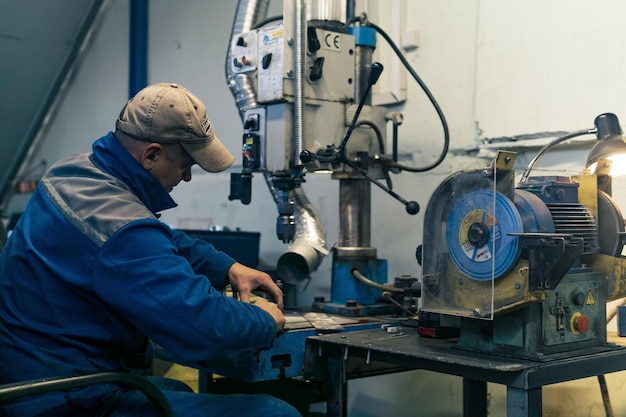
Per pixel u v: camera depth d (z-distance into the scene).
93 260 1.27
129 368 1.44
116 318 1.34
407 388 2.36
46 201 1.36
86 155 1.46
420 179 2.31
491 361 1.30
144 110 1.39
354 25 2.04
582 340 1.42
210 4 3.24
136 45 3.64
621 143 1.49
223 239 2.49
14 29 3.86
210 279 1.64
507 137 2.08
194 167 3.39
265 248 2.93
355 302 1.88
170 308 1.24
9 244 1.39
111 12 3.96
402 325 1.76
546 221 1.36
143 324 1.25
